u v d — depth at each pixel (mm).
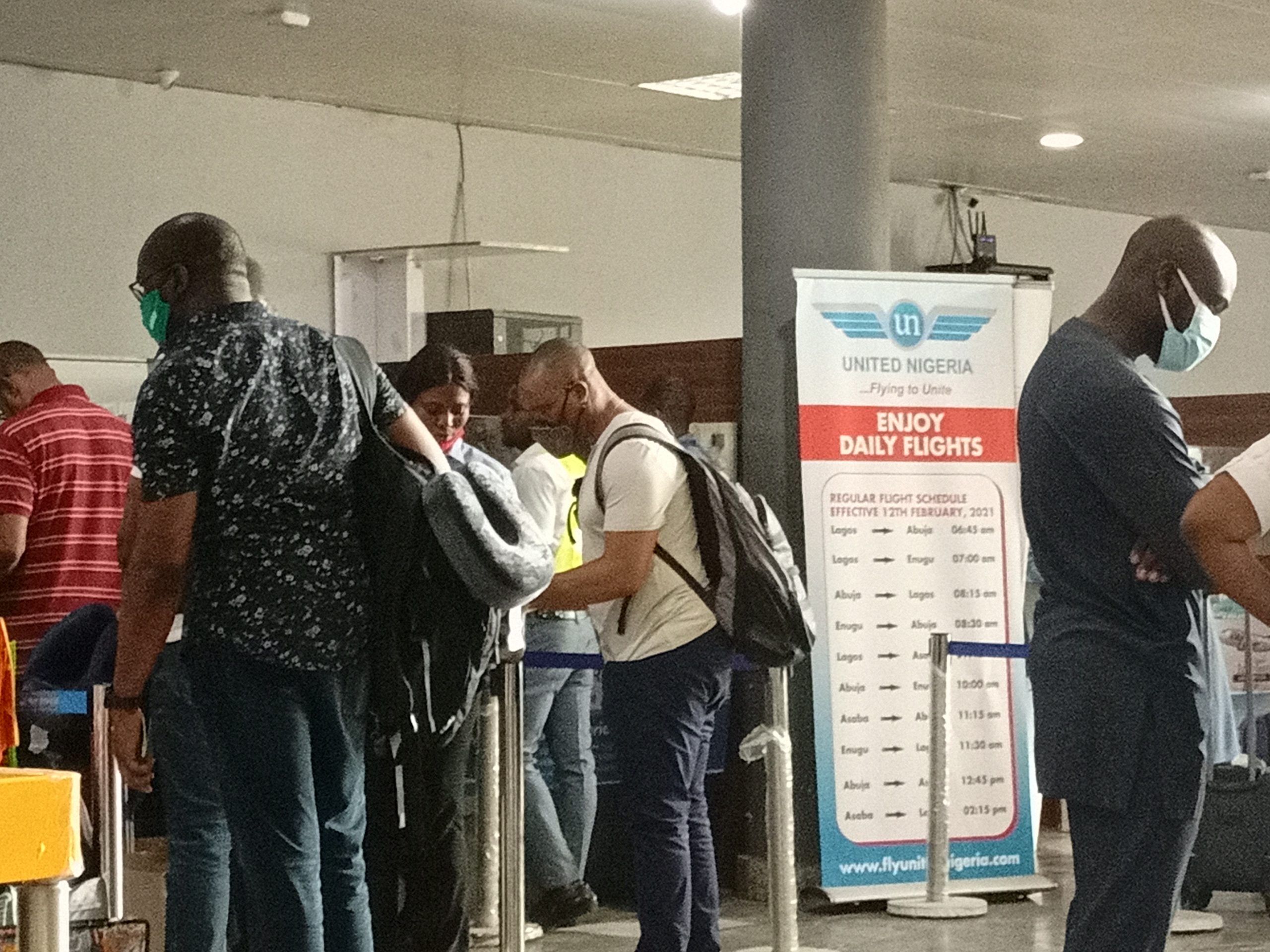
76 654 4004
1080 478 2910
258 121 8570
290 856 2902
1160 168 11289
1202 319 2967
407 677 3053
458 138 9336
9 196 7742
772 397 5816
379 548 3018
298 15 7121
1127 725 2859
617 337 10055
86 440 4977
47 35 7312
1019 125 9859
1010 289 5703
